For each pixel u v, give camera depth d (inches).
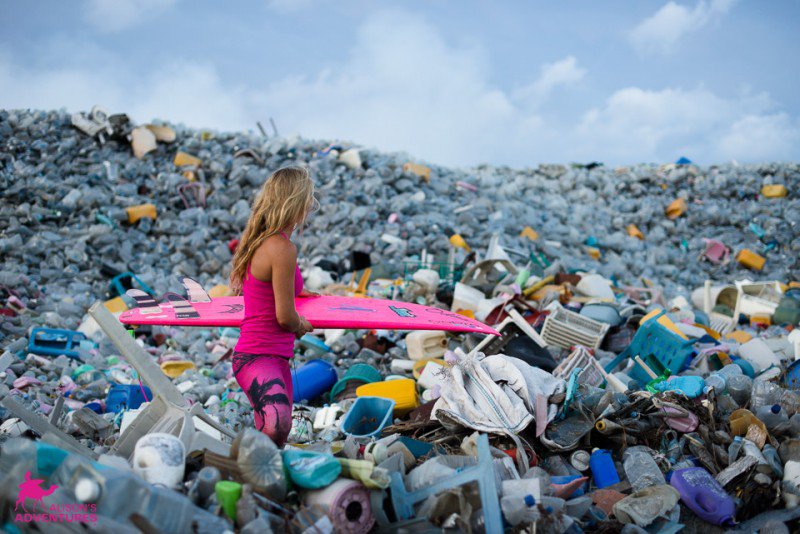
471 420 146.5
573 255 476.7
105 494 86.5
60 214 383.9
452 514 106.9
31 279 313.4
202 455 113.9
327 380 206.7
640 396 161.5
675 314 277.4
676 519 126.3
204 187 455.5
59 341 242.8
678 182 693.9
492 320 255.1
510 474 126.5
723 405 161.9
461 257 381.7
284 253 118.0
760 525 123.4
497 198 552.1
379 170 506.9
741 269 518.3
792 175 697.6
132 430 121.3
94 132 490.0
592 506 126.0
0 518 88.2
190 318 148.6
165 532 86.7
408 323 160.2
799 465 132.6
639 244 538.3
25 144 459.8
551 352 209.0
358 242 399.2
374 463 121.8
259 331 123.6
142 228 402.3
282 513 100.7
